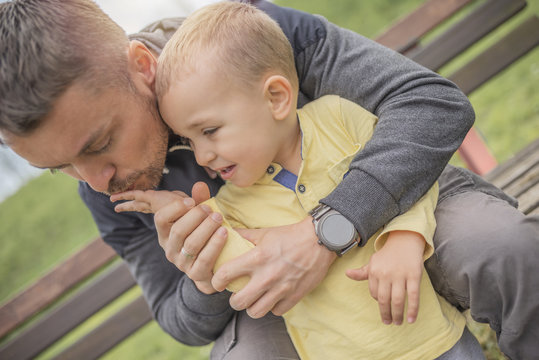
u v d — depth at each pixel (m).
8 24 0.88
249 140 1.01
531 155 2.00
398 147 1.01
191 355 3.44
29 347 2.11
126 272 2.17
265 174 1.10
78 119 0.88
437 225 1.10
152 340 3.95
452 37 2.33
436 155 1.02
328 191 1.08
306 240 0.99
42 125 0.86
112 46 0.96
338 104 1.13
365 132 1.12
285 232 1.01
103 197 1.29
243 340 1.25
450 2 2.33
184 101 0.99
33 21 0.88
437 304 1.06
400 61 1.17
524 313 0.95
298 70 1.25
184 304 1.21
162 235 1.05
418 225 0.99
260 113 1.02
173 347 3.69
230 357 1.22
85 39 0.91
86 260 2.15
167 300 1.34
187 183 1.22
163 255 1.33
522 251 0.93
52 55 0.85
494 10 2.32
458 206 1.12
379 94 1.14
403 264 0.96
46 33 0.87
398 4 6.21
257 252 0.98
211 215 1.00
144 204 1.06
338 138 1.11
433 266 1.10
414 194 1.01
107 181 0.98
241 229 1.08
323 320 1.09
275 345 1.21
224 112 0.99
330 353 1.09
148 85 1.03
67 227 6.72
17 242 6.81
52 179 7.72
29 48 0.85
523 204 1.64
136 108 0.96
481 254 0.97
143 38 1.21
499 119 3.89
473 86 2.36
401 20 2.36
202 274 1.03
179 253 1.04
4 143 0.94
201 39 1.01
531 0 4.91
